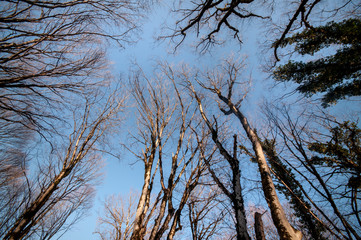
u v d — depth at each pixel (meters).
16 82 4.24
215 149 7.05
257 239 3.84
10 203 6.91
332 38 7.51
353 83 7.77
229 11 6.78
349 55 6.93
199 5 6.89
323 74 7.82
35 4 3.88
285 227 3.32
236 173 5.33
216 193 6.98
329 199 2.73
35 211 5.66
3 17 3.87
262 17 7.45
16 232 5.18
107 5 4.80
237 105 7.70
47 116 5.27
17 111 4.71
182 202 5.75
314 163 5.95
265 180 4.30
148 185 5.90
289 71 8.44
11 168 7.35
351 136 5.27
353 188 3.28
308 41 7.99
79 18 4.68
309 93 8.56
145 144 7.20
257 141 5.28
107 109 8.34
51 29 4.44
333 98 8.38
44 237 6.18
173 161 6.54
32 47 4.17
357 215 2.93
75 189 7.11
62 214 7.09
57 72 4.67
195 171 6.61
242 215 4.46
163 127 7.46
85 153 7.43
